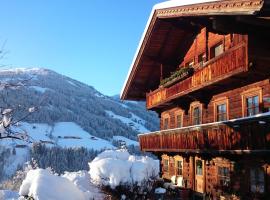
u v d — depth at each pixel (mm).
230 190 15555
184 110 21453
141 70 23047
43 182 7961
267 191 12875
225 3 10859
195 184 19672
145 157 14188
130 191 12539
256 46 12398
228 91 16203
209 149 14805
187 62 20875
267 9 9727
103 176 12430
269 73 12812
